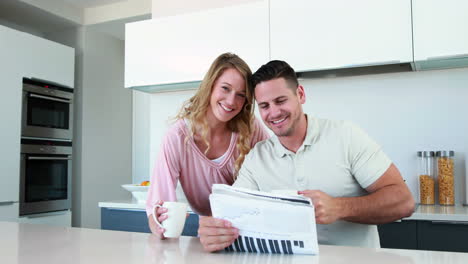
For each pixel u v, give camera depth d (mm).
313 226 892
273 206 910
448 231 1897
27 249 989
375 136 2557
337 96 2645
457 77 2398
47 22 4133
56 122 3828
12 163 3314
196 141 1615
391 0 2197
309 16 2359
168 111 3121
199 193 1694
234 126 1627
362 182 1335
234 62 1451
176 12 3141
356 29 2260
